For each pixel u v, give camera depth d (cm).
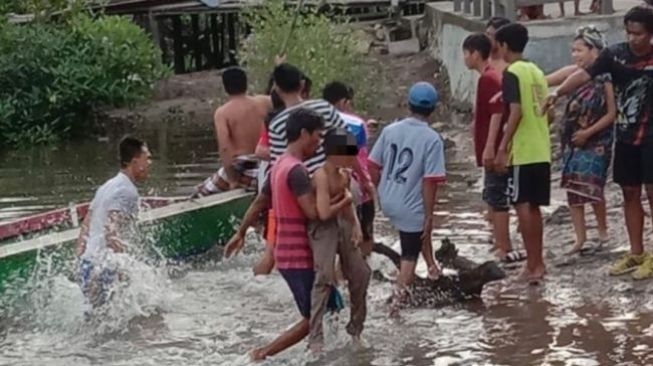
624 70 999
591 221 1241
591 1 2153
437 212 1420
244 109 1262
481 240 1255
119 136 2367
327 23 2231
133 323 1026
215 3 2838
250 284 1140
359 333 934
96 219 1046
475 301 1034
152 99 2644
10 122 2364
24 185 1817
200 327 1009
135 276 1053
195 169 1867
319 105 990
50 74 2392
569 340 906
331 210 880
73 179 1864
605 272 1070
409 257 1020
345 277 934
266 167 1125
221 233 1234
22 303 1042
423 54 2619
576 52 1104
